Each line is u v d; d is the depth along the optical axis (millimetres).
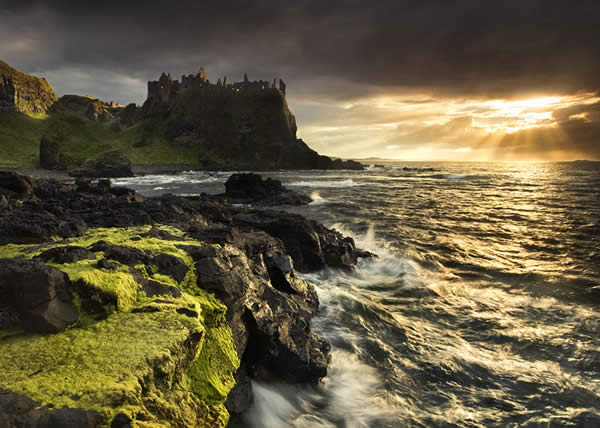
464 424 6086
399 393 6957
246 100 139000
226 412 4801
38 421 2832
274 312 7652
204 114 139125
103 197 20359
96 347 3980
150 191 53531
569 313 10664
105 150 125188
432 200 40656
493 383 7250
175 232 9961
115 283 4887
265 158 133875
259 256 9641
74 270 4871
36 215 10070
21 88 148625
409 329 9586
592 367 7777
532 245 19594
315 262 14430
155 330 4430
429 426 6062
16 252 6652
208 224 15398
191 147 134625
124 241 7676
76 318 4352
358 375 7547
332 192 49812
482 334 9328
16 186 15758
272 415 6309
